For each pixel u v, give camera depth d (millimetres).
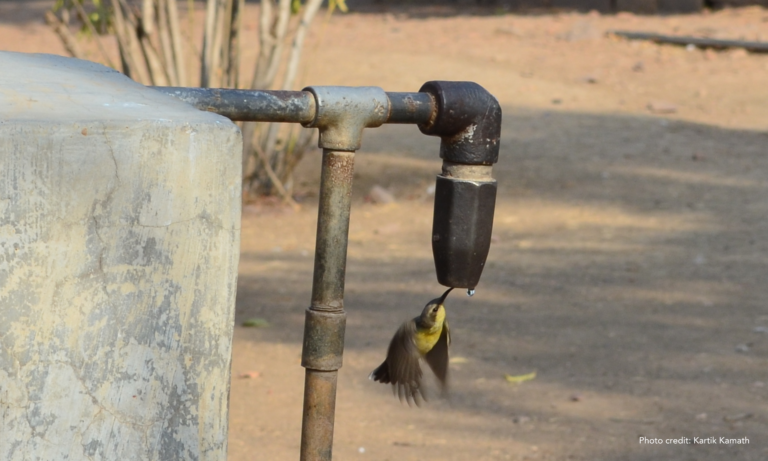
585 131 11094
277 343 5543
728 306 6082
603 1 19547
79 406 1481
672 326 5734
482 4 21344
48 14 8227
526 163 9898
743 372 4973
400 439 4230
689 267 6945
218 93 1744
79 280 1453
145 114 1514
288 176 9125
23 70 1780
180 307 1532
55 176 1412
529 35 16812
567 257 7277
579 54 15164
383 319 5930
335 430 4332
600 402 4637
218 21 8336
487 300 6312
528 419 4453
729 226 7980
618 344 5449
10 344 1423
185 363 1550
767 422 4328
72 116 1448
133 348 1508
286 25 8492
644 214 8375
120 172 1455
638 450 4051
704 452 4016
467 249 1935
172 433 1555
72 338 1462
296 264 7227
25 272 1415
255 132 8836
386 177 9625
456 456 4023
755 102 12430
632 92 13039
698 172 9562
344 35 17156
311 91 1805
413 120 1882
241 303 6277
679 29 16672
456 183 1913
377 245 7719
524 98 12594
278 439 4199
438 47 15602
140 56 8688
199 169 1510
